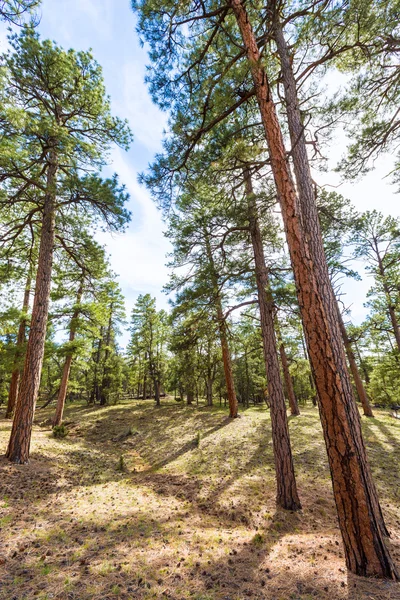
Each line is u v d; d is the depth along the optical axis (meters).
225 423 14.76
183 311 10.41
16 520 4.55
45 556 3.57
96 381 28.84
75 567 3.38
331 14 4.43
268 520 5.50
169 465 9.69
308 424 13.28
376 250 16.81
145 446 12.66
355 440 3.37
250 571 3.47
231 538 4.59
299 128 4.83
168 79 5.44
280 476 6.32
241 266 8.73
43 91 8.95
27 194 9.14
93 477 7.79
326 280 4.15
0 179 7.94
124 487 7.26
